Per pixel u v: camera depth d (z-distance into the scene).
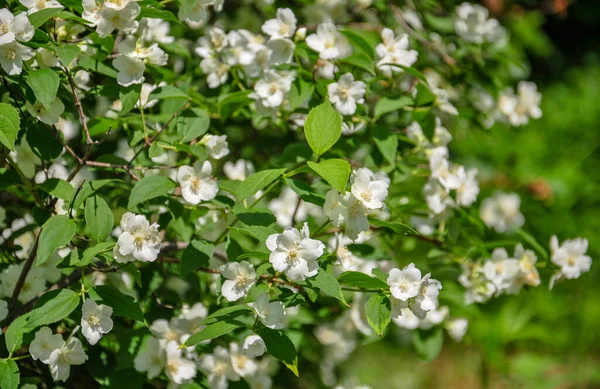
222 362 1.30
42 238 1.19
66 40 1.27
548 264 1.41
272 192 1.45
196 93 1.38
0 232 1.34
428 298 1.20
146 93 1.37
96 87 1.27
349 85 1.30
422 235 1.40
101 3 1.22
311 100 1.33
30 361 1.33
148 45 1.36
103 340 1.29
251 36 1.37
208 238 1.35
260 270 1.20
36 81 1.20
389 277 1.19
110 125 1.29
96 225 1.20
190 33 1.51
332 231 1.33
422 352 1.44
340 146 1.36
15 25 1.18
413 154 1.42
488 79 1.52
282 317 1.18
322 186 1.33
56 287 1.31
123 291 1.33
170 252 1.36
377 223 1.22
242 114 1.43
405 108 1.39
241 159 1.45
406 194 1.41
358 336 1.45
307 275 1.17
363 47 1.34
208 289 1.39
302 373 1.45
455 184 1.36
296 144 1.34
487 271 1.39
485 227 1.43
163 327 1.30
